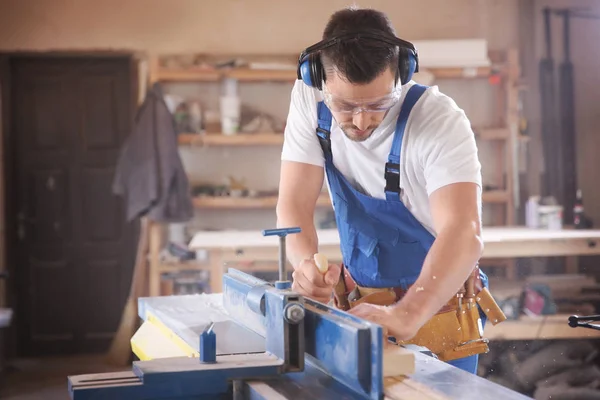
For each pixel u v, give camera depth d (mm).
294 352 1345
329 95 1505
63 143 5496
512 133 5391
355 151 1754
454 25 5609
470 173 1554
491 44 5629
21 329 5512
